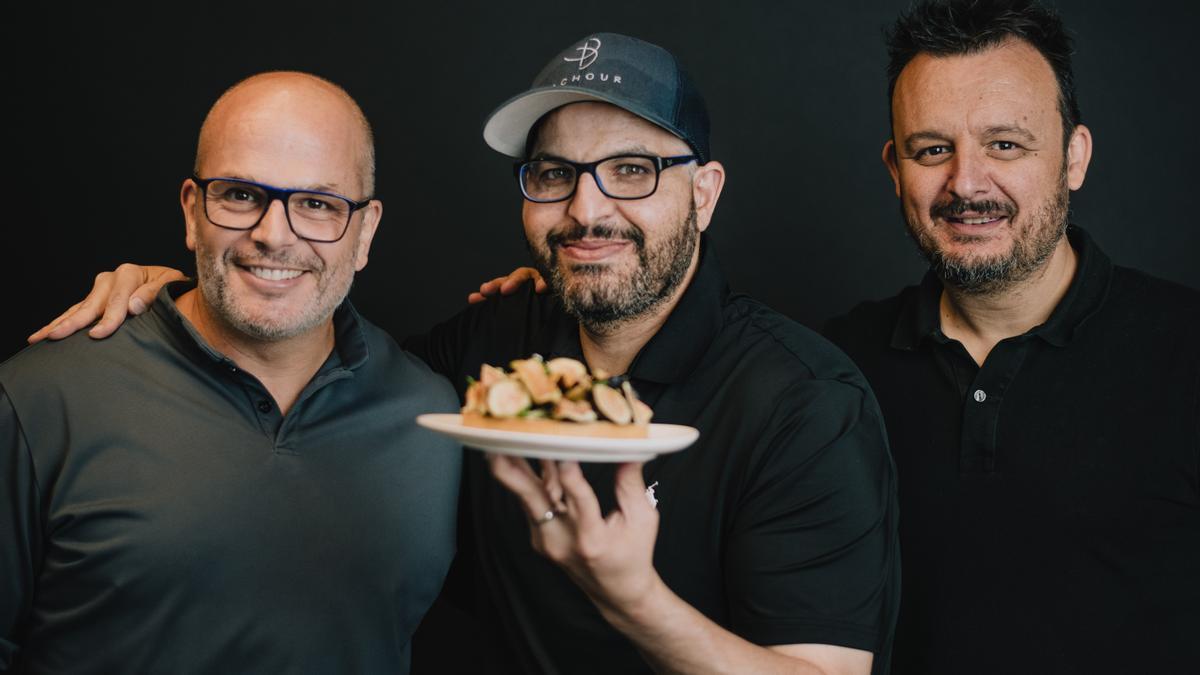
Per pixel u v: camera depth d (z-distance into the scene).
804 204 2.98
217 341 1.73
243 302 1.63
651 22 2.99
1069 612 1.83
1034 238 1.87
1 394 1.62
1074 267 1.99
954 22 1.91
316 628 1.65
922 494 1.96
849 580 1.58
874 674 1.68
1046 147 1.86
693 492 1.67
